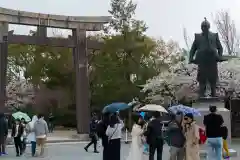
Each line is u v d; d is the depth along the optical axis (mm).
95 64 40281
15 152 20141
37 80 45719
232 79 27906
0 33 25969
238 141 25547
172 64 38781
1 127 18703
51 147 23078
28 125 18719
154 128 12766
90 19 29000
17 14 26578
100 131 12000
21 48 49250
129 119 34625
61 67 44531
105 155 11930
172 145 10859
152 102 32125
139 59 35938
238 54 39875
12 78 53250
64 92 42031
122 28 38562
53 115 42406
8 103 42625
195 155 10578
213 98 16156
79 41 28719
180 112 11727
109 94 36344
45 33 27672
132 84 35500
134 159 12477
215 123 11961
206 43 15984
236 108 29641
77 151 20438
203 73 16125
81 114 28312
